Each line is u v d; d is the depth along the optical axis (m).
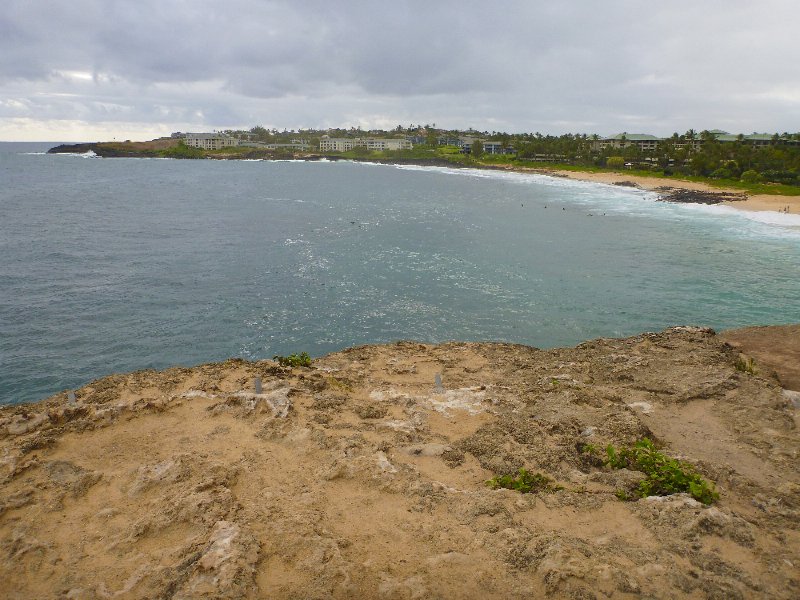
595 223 52.72
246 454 7.88
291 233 45.50
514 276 31.59
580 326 23.17
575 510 6.79
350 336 22.50
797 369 12.88
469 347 15.65
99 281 30.84
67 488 6.89
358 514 6.64
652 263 35.41
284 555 5.79
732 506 7.02
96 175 113.56
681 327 16.39
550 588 5.36
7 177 104.50
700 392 10.66
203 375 11.09
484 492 7.09
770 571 5.71
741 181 87.44
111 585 5.38
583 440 8.73
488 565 5.75
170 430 8.57
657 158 125.69
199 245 40.59
